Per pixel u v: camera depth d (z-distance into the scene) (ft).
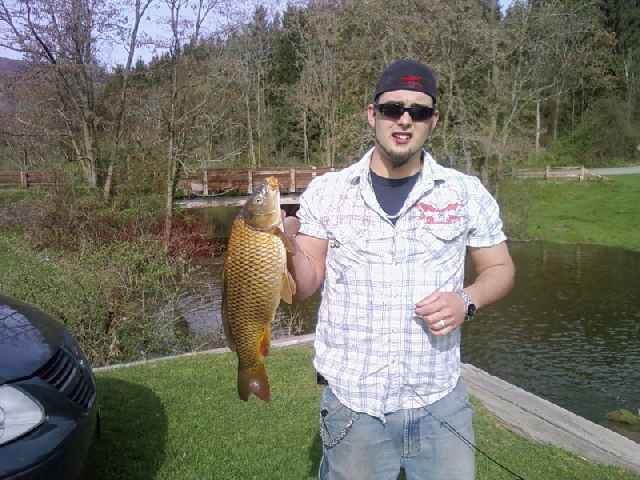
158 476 13.51
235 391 18.58
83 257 28.12
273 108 148.97
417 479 8.66
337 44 103.09
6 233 45.47
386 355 8.39
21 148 76.23
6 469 9.11
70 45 70.90
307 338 24.43
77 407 10.85
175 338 29.71
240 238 7.98
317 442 15.38
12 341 11.04
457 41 90.02
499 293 8.72
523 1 95.20
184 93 66.13
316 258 8.88
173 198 65.31
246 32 108.27
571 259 74.54
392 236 8.38
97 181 65.57
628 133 161.07
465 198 8.63
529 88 111.24
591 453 15.84
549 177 118.32
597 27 120.67
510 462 14.94
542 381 36.88
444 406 8.52
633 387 35.63
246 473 13.82
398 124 8.20
